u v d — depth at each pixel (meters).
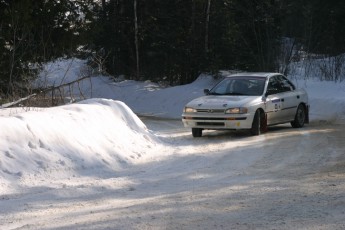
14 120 17.86
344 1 68.88
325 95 44.12
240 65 54.78
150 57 58.38
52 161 17.23
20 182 15.54
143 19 57.00
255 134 26.81
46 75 36.38
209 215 12.44
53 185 15.66
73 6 40.75
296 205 13.16
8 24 34.94
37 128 18.16
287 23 65.56
